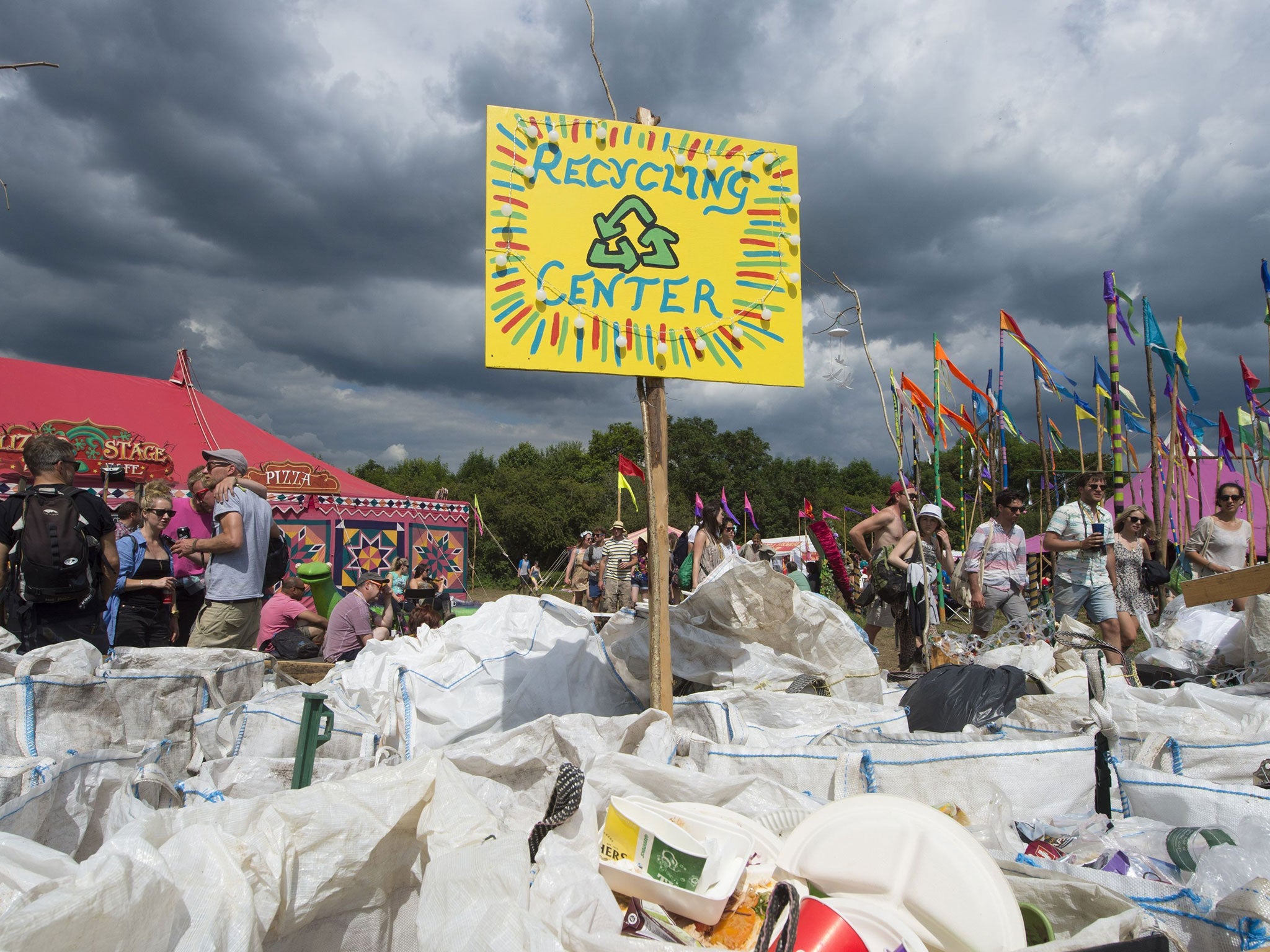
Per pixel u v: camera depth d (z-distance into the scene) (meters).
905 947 1.27
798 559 15.73
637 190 2.99
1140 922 1.33
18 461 8.34
